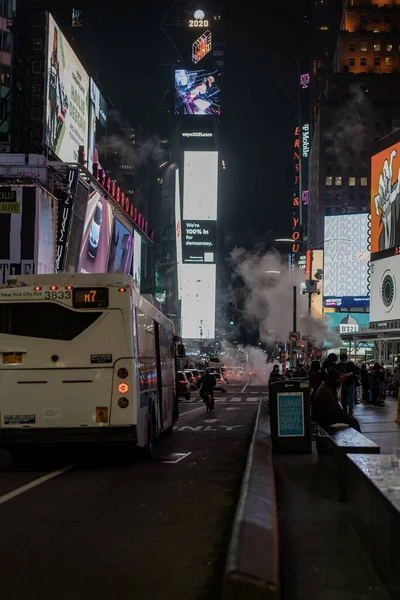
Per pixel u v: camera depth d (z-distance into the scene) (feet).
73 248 185.78
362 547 23.00
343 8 563.89
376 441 53.57
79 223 189.47
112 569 20.65
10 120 187.62
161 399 57.47
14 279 43.47
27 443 42.11
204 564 21.22
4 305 42.91
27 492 34.45
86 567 20.86
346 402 80.28
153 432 50.31
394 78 511.81
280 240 156.76
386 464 23.41
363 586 18.85
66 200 180.45
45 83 183.42
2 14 288.30
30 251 161.89
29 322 42.75
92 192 201.05
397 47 532.73
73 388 42.22
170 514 28.81
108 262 225.76
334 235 328.70
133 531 25.70
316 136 526.16
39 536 24.88
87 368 42.27
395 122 308.60
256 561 16.52
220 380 187.42
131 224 259.19
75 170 182.80
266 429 61.41
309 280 157.79
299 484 36.32
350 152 506.48
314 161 539.29
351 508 25.99
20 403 42.29
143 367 46.37
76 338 42.47
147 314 50.47
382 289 258.98
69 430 41.96
